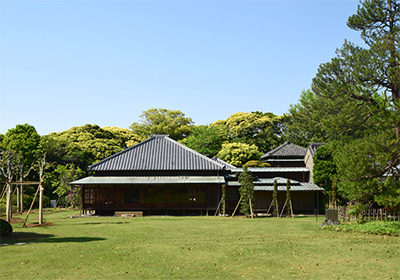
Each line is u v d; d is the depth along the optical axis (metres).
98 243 15.76
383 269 11.13
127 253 13.33
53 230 20.67
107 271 10.74
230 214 34.94
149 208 33.69
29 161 49.09
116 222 26.17
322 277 10.26
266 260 12.26
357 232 19.53
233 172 38.47
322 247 14.65
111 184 33.53
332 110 28.53
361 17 27.20
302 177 40.09
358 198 21.56
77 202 40.69
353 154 20.00
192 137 60.44
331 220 22.28
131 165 35.16
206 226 23.14
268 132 62.47
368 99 25.06
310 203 37.03
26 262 11.68
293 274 10.54
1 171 35.47
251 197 32.09
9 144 48.66
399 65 22.44
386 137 19.66
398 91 23.27
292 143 53.94
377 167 19.95
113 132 70.62
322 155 36.81
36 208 43.03
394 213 22.56
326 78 27.69
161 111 74.94
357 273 10.69
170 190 34.28
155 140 39.28
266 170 39.47
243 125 64.75
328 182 36.00
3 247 14.25
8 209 25.39
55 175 48.91
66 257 12.50
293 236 18.17
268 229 21.39
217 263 11.80
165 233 19.58
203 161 36.03
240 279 10.04
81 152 57.56
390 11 26.34
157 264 11.62
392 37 23.64
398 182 20.05
